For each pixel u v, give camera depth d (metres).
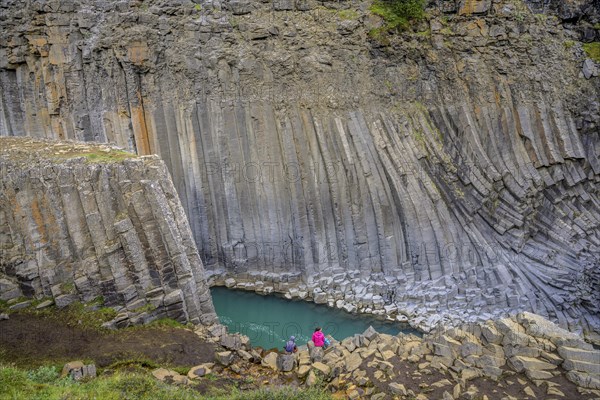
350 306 24.42
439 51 27.67
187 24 26.11
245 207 26.86
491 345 14.42
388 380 14.16
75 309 17.06
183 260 17.80
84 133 26.19
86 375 13.92
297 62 26.80
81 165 17.55
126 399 11.91
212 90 26.48
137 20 25.62
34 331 16.09
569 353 13.50
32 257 17.53
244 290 26.30
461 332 15.16
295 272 26.47
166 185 18.25
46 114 26.89
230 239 27.00
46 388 11.94
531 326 14.47
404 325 23.36
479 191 26.17
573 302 23.52
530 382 13.43
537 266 25.08
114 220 17.36
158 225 17.44
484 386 13.42
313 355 15.92
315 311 24.50
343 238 26.22
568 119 27.42
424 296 24.27
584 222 26.78
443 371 14.29
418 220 25.36
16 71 27.53
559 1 28.20
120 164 17.61
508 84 27.50
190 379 14.55
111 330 16.56
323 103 26.77
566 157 27.05
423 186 26.02
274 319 23.83
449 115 27.38
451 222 25.73
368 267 26.03
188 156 26.61
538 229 26.59
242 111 26.58
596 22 28.17
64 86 25.94
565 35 28.16
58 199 17.34
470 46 27.62
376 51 27.58
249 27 26.56
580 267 24.70
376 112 27.23
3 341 15.50
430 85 27.81
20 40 26.55
